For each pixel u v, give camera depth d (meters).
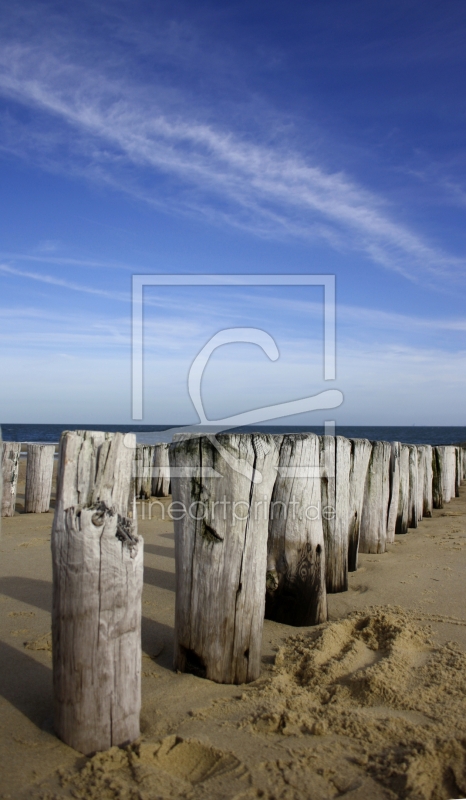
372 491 6.43
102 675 2.39
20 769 2.27
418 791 2.15
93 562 2.38
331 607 4.43
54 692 2.52
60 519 2.44
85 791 2.15
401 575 5.35
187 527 3.17
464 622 4.04
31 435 45.38
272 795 2.14
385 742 2.47
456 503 11.52
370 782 2.22
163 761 2.36
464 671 3.15
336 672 3.15
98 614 2.38
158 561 5.80
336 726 2.60
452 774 2.26
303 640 3.66
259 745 2.46
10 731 2.55
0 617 4.05
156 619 4.07
